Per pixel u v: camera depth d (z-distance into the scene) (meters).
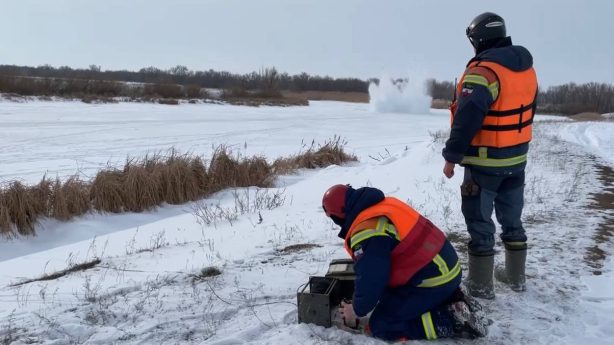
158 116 32.41
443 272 3.52
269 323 3.98
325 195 3.72
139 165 11.07
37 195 9.20
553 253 5.48
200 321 4.05
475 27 4.08
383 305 3.66
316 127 29.44
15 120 26.48
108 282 5.15
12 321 4.13
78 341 3.79
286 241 6.34
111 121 27.95
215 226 8.05
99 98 43.66
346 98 87.56
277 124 30.39
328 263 5.32
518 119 3.94
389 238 3.46
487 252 4.18
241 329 3.89
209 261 5.62
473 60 3.99
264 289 4.66
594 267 5.10
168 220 9.25
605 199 8.12
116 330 3.91
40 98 40.44
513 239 4.39
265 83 86.81
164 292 4.67
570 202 7.89
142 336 3.83
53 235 8.76
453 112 4.14
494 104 3.89
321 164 15.82
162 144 19.88
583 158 13.14
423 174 11.49
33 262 6.97
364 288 3.39
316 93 93.31
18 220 8.70
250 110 43.25
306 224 7.36
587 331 3.81
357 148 20.73
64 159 15.88
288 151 19.30
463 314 3.53
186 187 10.87
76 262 6.54
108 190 9.97
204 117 33.22
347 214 3.61
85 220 9.41
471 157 4.04
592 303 4.30
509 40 4.07
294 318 4.07
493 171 3.99
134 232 8.45
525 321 3.91
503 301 4.23
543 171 11.01
